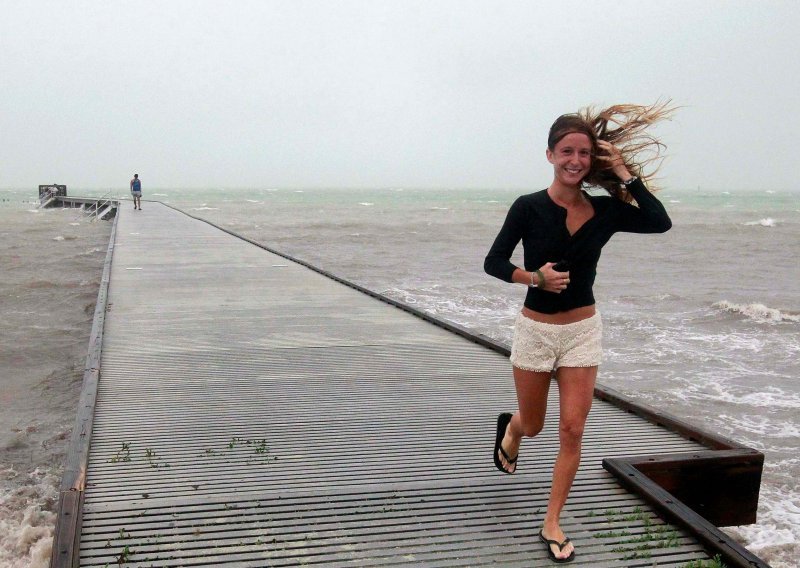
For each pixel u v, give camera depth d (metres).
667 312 13.77
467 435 4.36
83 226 35.06
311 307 9.20
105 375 5.77
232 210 68.62
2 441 6.24
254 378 5.72
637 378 9.03
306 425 4.54
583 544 2.93
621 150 2.68
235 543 2.93
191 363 6.20
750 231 41.59
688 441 4.21
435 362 6.33
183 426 4.49
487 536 3.00
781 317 12.93
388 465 3.83
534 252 2.66
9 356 9.17
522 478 3.63
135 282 11.27
